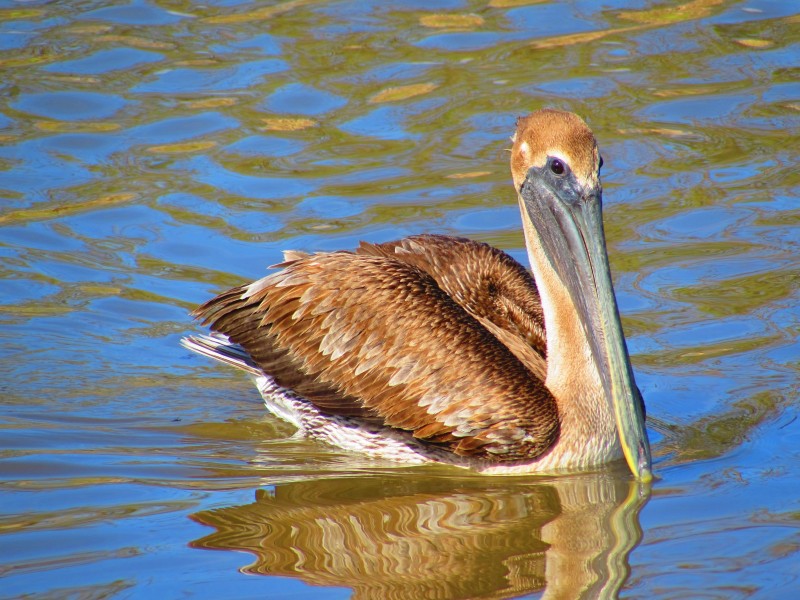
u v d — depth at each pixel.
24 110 17.69
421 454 11.07
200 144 16.91
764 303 13.20
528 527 9.40
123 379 12.28
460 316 11.18
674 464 10.45
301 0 21.53
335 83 18.45
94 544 9.04
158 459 10.77
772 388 11.60
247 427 11.59
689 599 8.01
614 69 18.59
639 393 10.55
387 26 20.39
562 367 10.94
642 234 14.74
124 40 19.95
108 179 16.00
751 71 18.41
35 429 11.17
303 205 15.40
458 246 12.30
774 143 16.55
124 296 13.59
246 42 19.89
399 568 8.72
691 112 17.41
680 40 19.52
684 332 12.77
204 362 12.78
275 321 11.42
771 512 9.30
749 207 15.16
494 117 17.33
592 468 10.79
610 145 16.62
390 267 11.38
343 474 10.71
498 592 8.32
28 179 15.93
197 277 13.86
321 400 11.26
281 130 17.31
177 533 9.26
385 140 16.95
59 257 14.30
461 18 20.70
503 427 10.63
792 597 7.95
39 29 20.38
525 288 12.19
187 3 21.55
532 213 10.79
